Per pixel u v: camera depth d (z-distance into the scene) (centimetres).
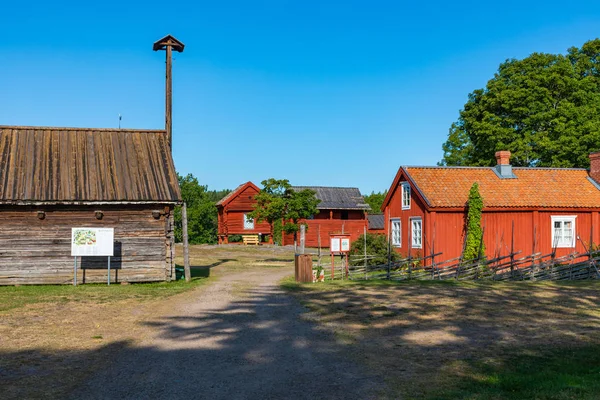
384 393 826
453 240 3052
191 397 811
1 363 995
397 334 1249
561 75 4641
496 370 946
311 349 1106
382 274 2452
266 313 1517
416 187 3128
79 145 2469
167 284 2216
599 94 4675
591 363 989
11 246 2159
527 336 1227
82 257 2225
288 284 2202
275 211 3434
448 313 1526
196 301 1736
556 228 3197
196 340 1183
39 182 2222
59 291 1978
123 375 923
